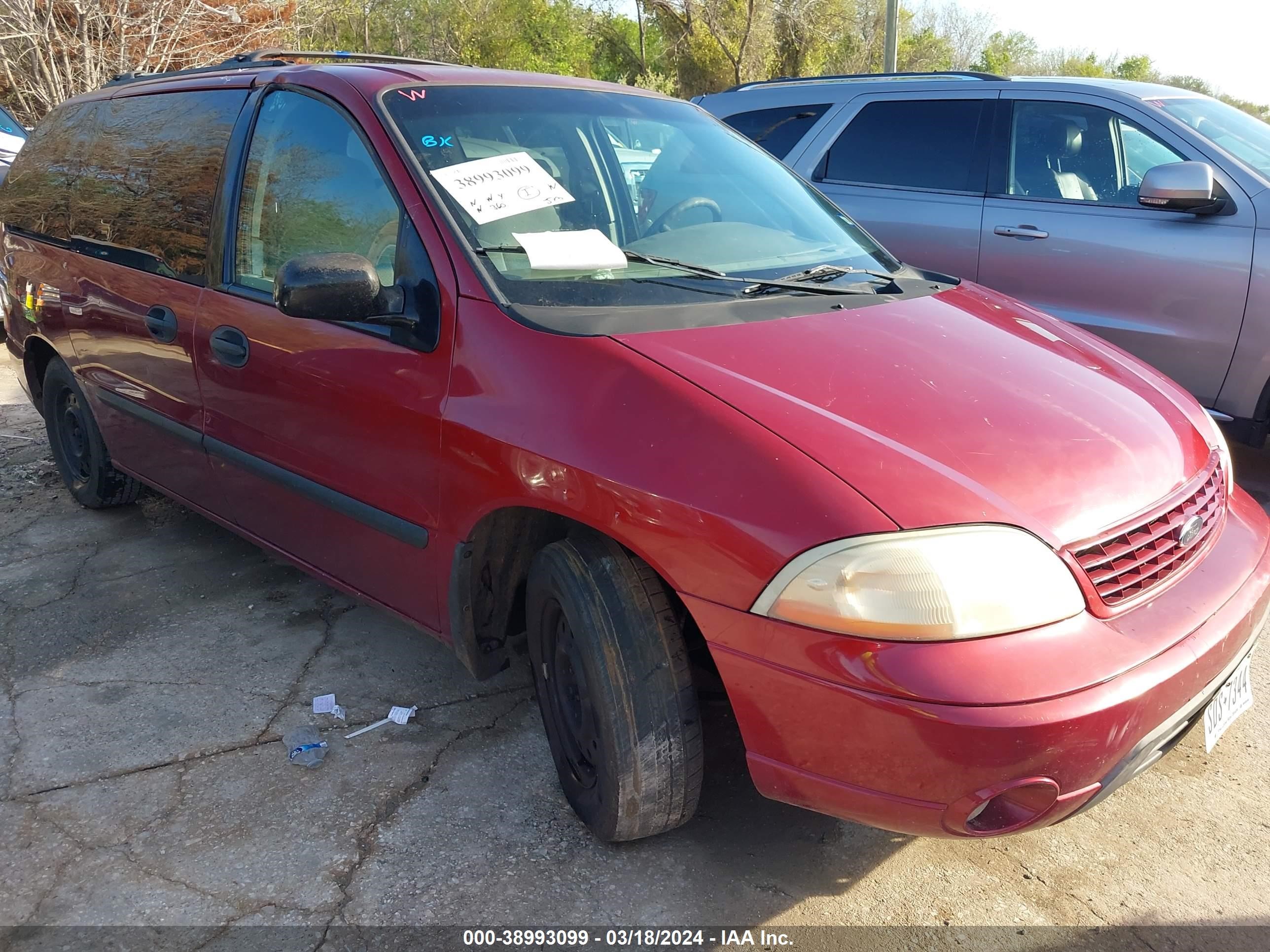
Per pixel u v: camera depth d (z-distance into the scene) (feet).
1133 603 6.40
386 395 8.25
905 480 6.12
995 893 7.37
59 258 13.25
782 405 6.61
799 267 9.39
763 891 7.38
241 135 10.47
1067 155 15.90
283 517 10.17
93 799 8.27
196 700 9.74
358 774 8.63
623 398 6.83
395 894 7.28
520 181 8.90
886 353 7.52
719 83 90.53
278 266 9.71
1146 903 7.25
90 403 13.21
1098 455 6.76
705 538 6.28
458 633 8.25
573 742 7.91
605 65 101.86
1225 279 14.05
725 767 8.77
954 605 5.78
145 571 12.69
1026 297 16.10
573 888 7.36
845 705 5.89
